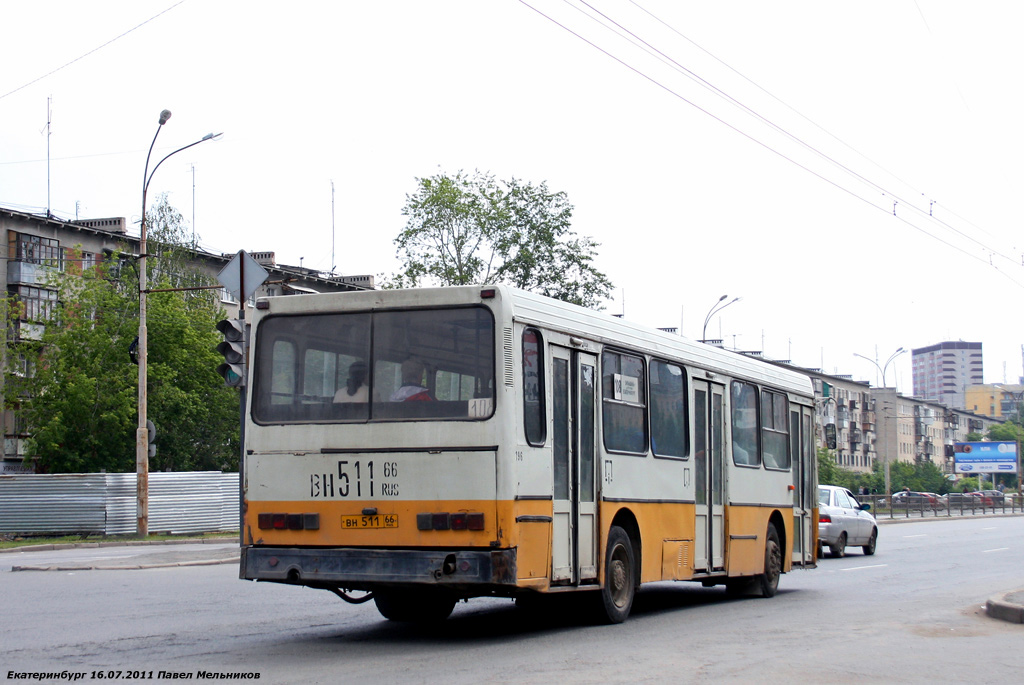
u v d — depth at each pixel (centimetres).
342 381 1005
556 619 1220
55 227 5275
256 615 1259
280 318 1039
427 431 969
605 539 1133
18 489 3369
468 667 865
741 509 1502
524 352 999
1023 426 15938
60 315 4634
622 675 829
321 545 986
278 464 1009
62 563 2222
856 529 2767
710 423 1430
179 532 3550
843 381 12431
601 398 1147
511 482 950
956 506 6856
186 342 4853
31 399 4638
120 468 4619
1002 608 1252
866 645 1023
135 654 938
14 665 876
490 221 4694
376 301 1009
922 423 14150
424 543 955
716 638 1065
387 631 1111
